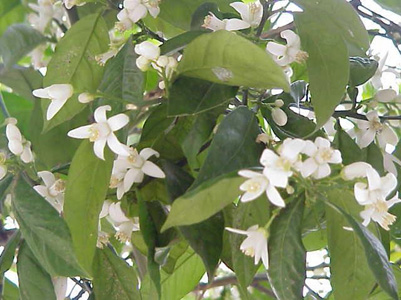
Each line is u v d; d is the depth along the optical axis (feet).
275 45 1.80
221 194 1.47
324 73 1.73
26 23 3.03
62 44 2.06
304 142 1.48
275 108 1.82
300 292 1.63
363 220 1.62
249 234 1.57
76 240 1.69
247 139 1.63
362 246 1.60
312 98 1.72
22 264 1.87
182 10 2.19
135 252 2.44
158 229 1.70
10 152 2.03
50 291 1.86
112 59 1.88
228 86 1.69
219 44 1.62
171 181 1.73
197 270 2.20
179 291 2.21
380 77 2.21
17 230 1.90
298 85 1.91
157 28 2.38
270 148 1.64
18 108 3.12
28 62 3.51
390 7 2.24
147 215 1.70
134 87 1.82
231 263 1.81
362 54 2.02
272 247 1.64
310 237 2.24
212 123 1.69
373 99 2.04
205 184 1.43
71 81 2.06
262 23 1.89
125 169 1.75
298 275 1.63
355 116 1.98
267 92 1.95
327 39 1.76
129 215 1.83
